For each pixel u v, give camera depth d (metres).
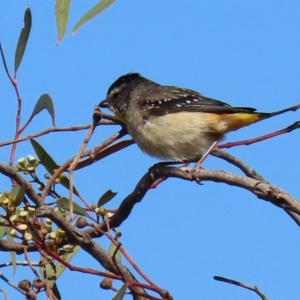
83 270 6.78
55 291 7.36
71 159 7.62
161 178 8.83
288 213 8.20
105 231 7.82
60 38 7.31
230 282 7.24
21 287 6.65
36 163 7.98
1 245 7.12
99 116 7.45
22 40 7.91
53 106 7.81
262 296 7.13
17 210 7.08
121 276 6.75
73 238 7.16
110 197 8.09
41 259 7.18
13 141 7.79
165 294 6.68
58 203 7.52
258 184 6.75
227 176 7.27
